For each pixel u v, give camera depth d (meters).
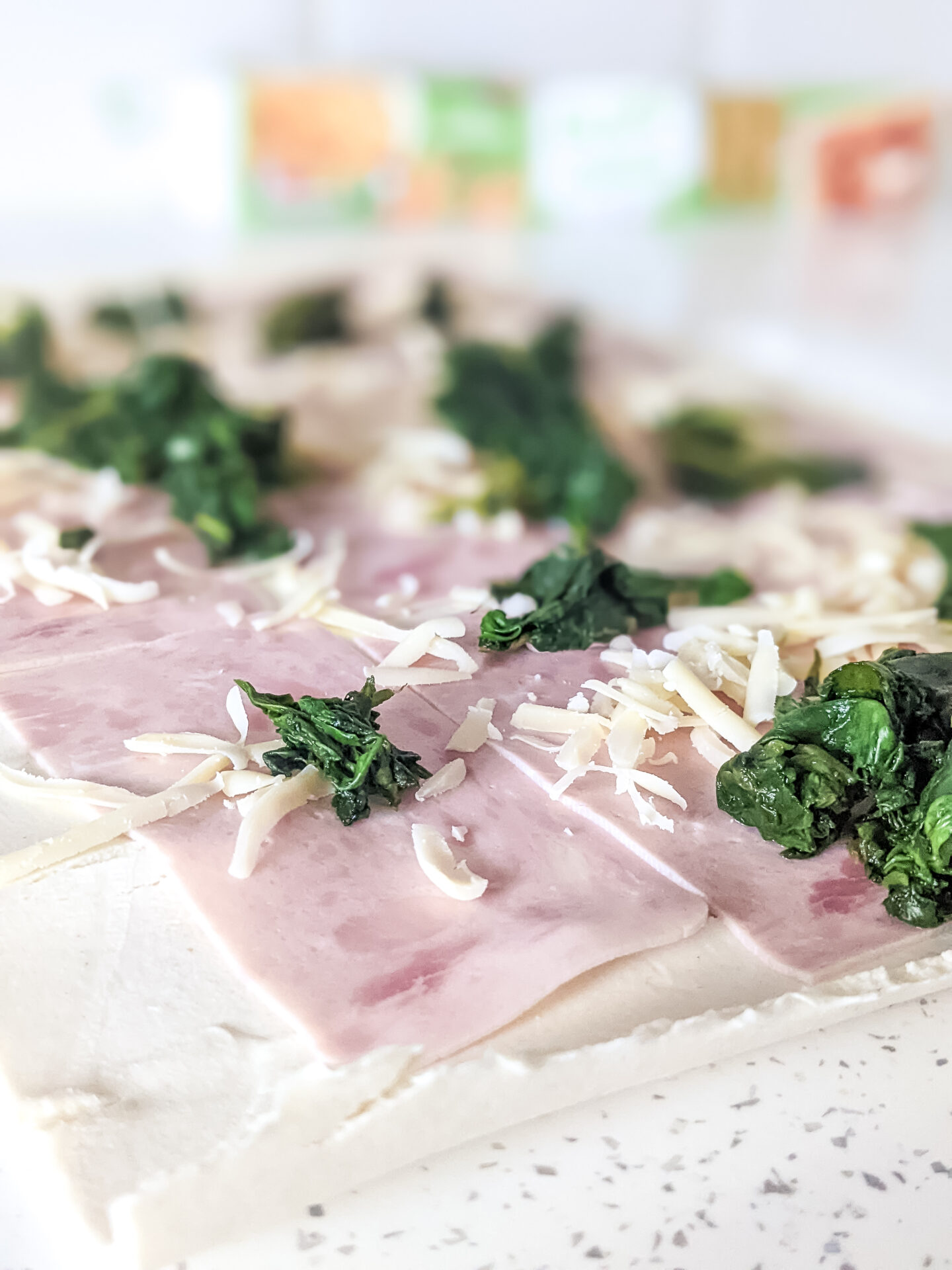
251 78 0.65
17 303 0.57
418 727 0.31
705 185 0.75
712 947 0.26
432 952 0.25
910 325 0.58
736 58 0.74
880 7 0.73
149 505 0.42
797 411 0.53
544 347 0.56
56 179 0.67
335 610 0.35
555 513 0.43
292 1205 0.23
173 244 0.66
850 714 0.27
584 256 0.70
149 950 0.26
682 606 0.36
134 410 0.44
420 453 0.47
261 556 0.39
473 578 0.38
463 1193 0.23
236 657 0.33
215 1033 0.24
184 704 0.31
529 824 0.28
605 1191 0.23
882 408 0.53
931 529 0.41
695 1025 0.25
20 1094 0.23
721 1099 0.25
